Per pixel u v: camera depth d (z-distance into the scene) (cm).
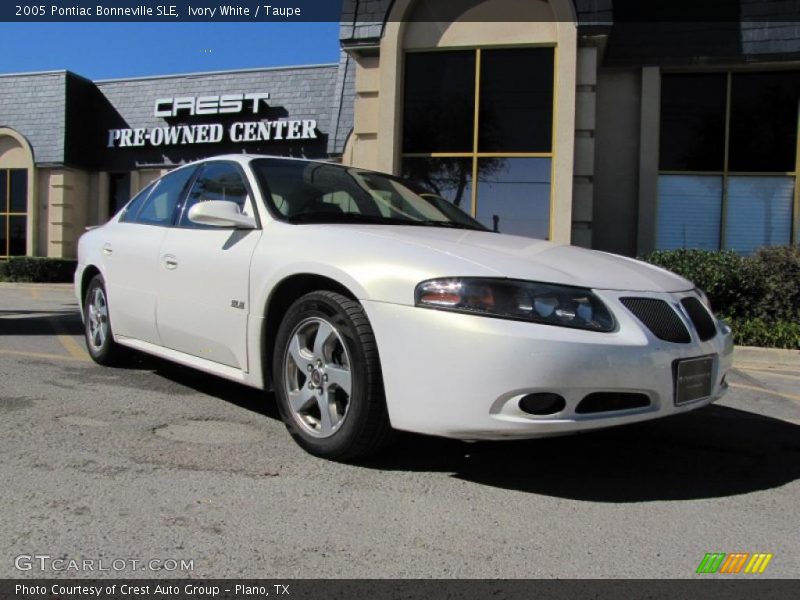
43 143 1792
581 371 289
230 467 335
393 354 310
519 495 316
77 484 309
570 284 309
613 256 393
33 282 1683
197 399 463
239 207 417
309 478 325
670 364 311
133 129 1791
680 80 1122
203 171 468
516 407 290
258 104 1669
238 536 265
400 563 248
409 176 1049
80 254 584
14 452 347
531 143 1012
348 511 290
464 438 302
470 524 283
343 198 432
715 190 1116
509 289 299
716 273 830
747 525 291
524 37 1002
